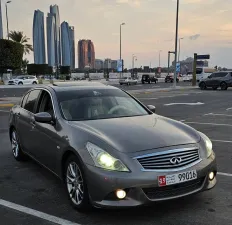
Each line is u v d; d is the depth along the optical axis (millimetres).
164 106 17547
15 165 6488
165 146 3963
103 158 3865
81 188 4176
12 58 50500
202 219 4000
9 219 4117
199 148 4176
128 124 4613
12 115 6934
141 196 3713
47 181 5504
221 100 20891
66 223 3971
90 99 5441
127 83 49625
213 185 4250
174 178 3809
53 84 6129
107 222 3959
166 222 3928
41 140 5281
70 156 4371
